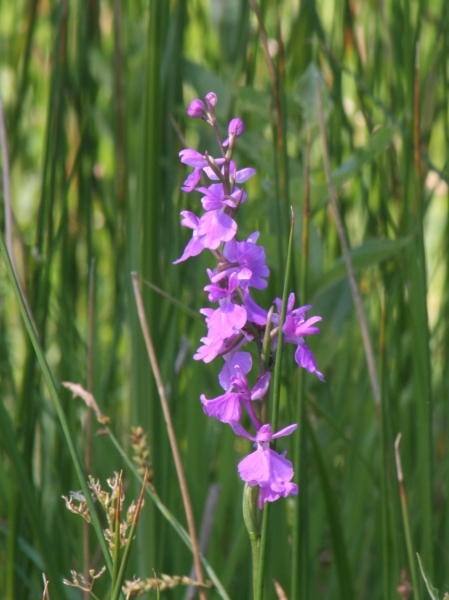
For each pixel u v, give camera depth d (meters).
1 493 1.71
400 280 1.77
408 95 1.72
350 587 1.65
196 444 1.77
